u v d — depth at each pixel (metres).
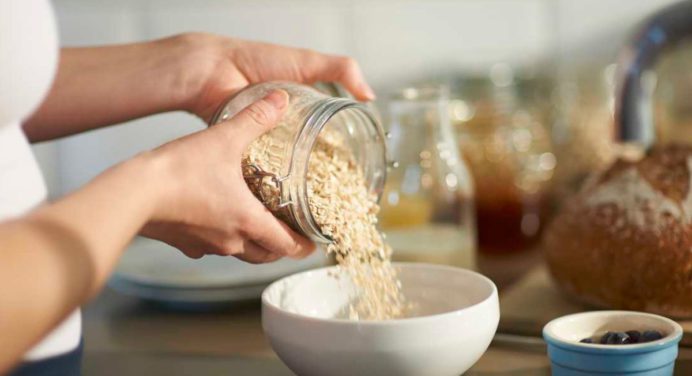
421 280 0.93
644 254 0.99
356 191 0.92
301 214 0.85
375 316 0.91
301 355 0.83
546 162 1.33
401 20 1.49
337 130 0.95
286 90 0.90
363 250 0.90
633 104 1.12
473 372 0.93
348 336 0.81
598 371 0.81
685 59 1.27
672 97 1.28
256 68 1.02
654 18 1.12
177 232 0.83
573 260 1.03
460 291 0.91
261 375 0.96
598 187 1.06
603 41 1.43
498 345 0.99
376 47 1.51
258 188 0.86
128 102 1.02
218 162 0.81
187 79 1.02
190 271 1.17
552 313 1.04
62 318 0.70
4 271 0.67
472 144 1.28
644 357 0.81
